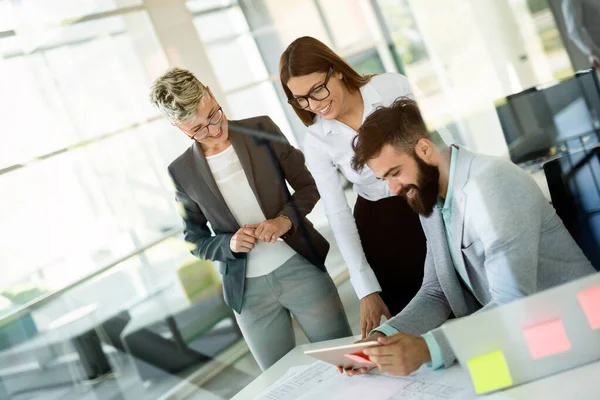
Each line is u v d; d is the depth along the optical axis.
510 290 1.05
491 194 1.09
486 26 1.80
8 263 3.27
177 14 2.39
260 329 1.87
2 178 3.18
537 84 1.73
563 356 0.85
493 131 1.79
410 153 1.18
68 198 3.21
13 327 3.34
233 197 1.82
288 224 1.78
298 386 1.21
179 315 3.33
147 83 2.79
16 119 3.09
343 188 1.69
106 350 3.44
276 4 2.07
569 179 1.16
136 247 3.26
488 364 0.89
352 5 1.95
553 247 1.08
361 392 1.05
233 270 1.84
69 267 3.32
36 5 2.91
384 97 1.65
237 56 2.19
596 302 0.83
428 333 1.02
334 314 1.81
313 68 1.62
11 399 3.38
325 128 1.67
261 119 1.82
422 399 0.94
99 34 2.80
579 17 1.66
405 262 1.60
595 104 1.69
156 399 3.35
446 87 1.86
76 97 3.03
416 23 1.87
